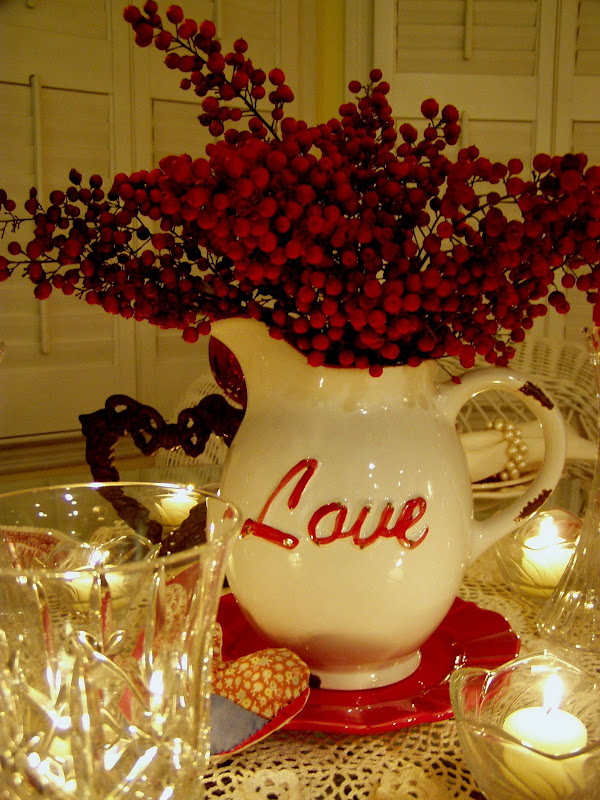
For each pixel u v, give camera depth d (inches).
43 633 14.4
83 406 74.5
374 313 17.5
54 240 19.0
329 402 20.2
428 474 20.2
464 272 18.2
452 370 62.7
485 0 83.2
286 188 17.4
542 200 17.7
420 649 23.3
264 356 20.6
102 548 17.8
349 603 20.0
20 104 68.4
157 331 77.7
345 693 21.0
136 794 14.9
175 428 23.5
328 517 19.7
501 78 84.6
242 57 20.0
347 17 84.1
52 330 72.4
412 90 84.3
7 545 17.1
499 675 18.9
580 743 17.8
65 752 14.6
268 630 21.1
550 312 84.7
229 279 19.6
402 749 19.0
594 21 84.0
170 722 15.3
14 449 72.1
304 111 86.0
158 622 14.8
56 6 69.2
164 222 18.6
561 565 25.7
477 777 16.8
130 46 73.1
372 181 19.4
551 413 22.0
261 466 20.2
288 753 18.8
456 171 17.7
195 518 17.6
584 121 86.0
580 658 22.9
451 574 21.0
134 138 74.6
